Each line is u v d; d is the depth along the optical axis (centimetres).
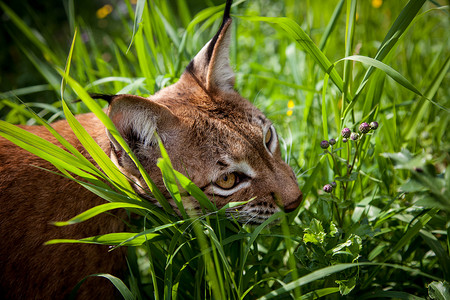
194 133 59
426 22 96
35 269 57
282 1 99
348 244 53
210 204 55
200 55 65
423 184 48
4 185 57
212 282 50
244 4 101
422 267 60
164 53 77
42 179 58
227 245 58
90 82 78
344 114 61
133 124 56
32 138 52
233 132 59
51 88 87
